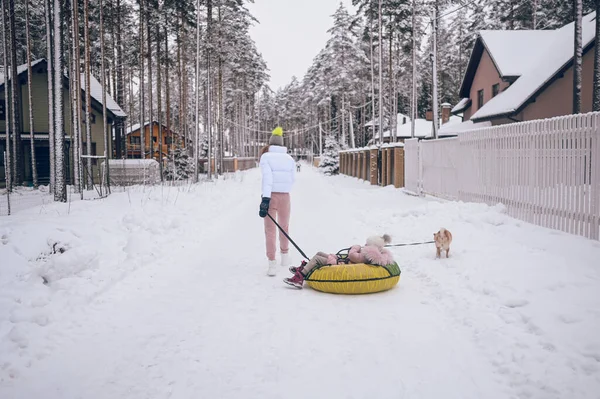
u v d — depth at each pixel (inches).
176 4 1400.1
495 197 450.6
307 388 139.3
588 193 311.7
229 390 138.6
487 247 304.7
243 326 192.2
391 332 183.3
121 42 1483.8
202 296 235.8
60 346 172.9
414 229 398.3
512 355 153.7
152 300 228.7
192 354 165.0
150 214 427.2
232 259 324.8
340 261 252.2
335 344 172.2
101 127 1306.6
